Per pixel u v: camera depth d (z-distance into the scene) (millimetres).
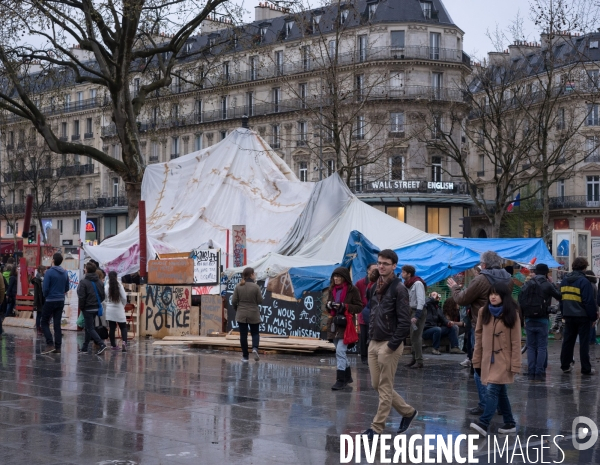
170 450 8305
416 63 56281
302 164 60719
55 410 10547
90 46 29547
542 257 22438
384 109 53969
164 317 21344
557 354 19344
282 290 19234
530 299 14289
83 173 76562
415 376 14555
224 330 20266
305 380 13609
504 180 35375
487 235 68000
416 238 21125
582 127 57562
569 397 12352
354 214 21516
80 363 15867
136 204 30156
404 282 15859
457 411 10828
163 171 28000
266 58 62125
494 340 9281
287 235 22219
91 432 9164
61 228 78250
